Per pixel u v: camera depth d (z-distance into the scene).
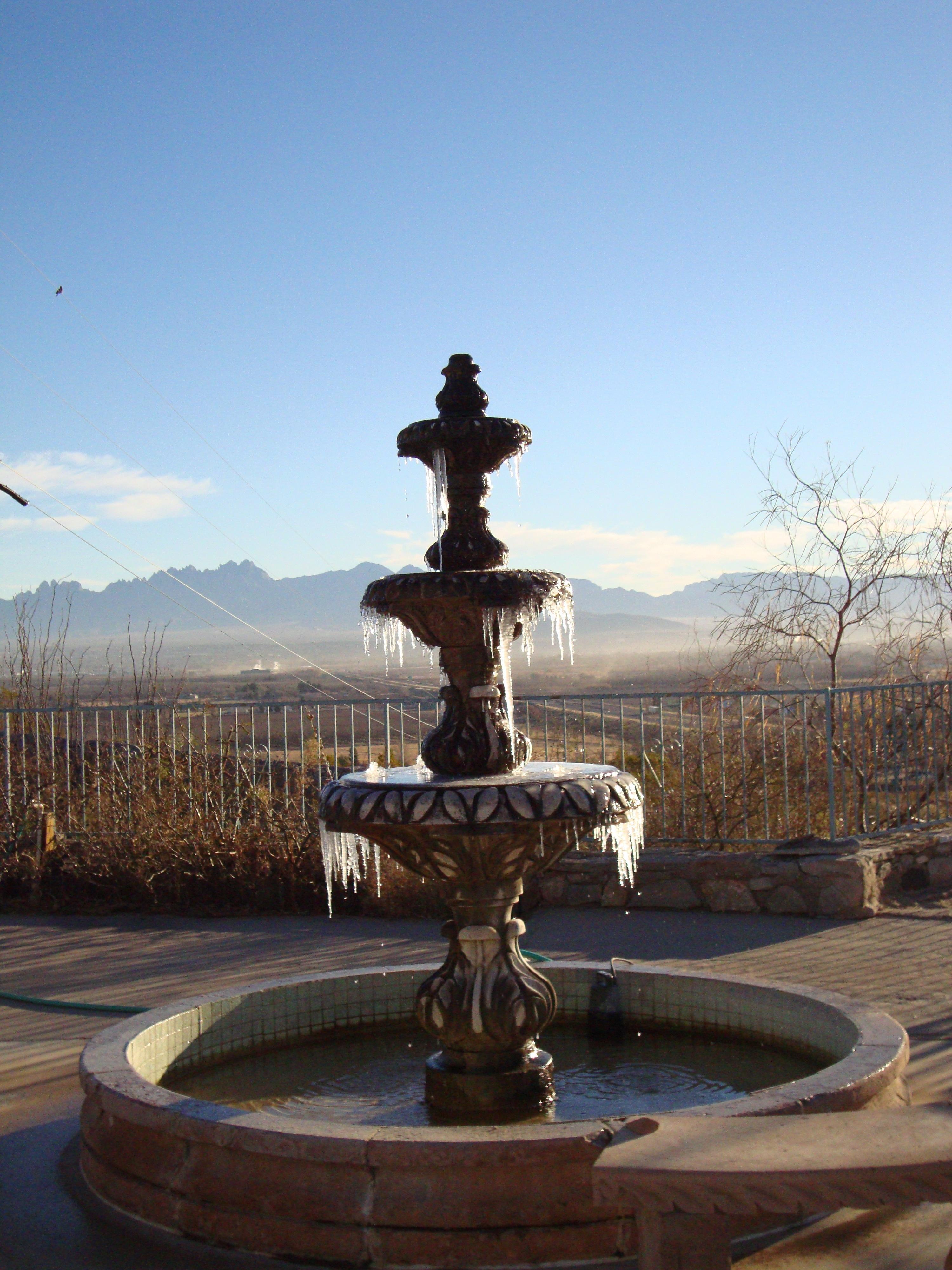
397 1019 5.88
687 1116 3.33
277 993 5.62
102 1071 4.25
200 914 9.44
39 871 9.86
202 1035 5.29
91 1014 6.57
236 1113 3.74
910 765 10.02
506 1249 3.36
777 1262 3.44
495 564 4.80
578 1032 5.81
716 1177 2.68
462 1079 4.57
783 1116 3.14
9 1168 4.36
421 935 8.41
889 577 11.51
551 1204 3.38
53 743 10.74
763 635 11.69
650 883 9.05
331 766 10.37
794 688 10.91
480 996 4.57
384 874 9.19
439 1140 3.42
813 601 11.64
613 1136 3.35
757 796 10.28
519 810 4.18
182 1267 3.51
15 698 12.44
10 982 7.40
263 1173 3.55
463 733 4.67
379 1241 3.40
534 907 9.24
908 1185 2.64
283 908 9.45
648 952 7.61
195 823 9.94
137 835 10.01
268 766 9.97
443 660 4.78
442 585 4.47
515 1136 3.42
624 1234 3.38
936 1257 3.44
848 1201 2.64
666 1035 5.66
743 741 9.43
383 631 4.92
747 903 8.73
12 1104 5.09
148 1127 3.82
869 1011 4.74
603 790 4.38
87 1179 4.16
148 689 12.17
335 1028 5.77
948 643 11.48
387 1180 3.42
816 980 6.72
